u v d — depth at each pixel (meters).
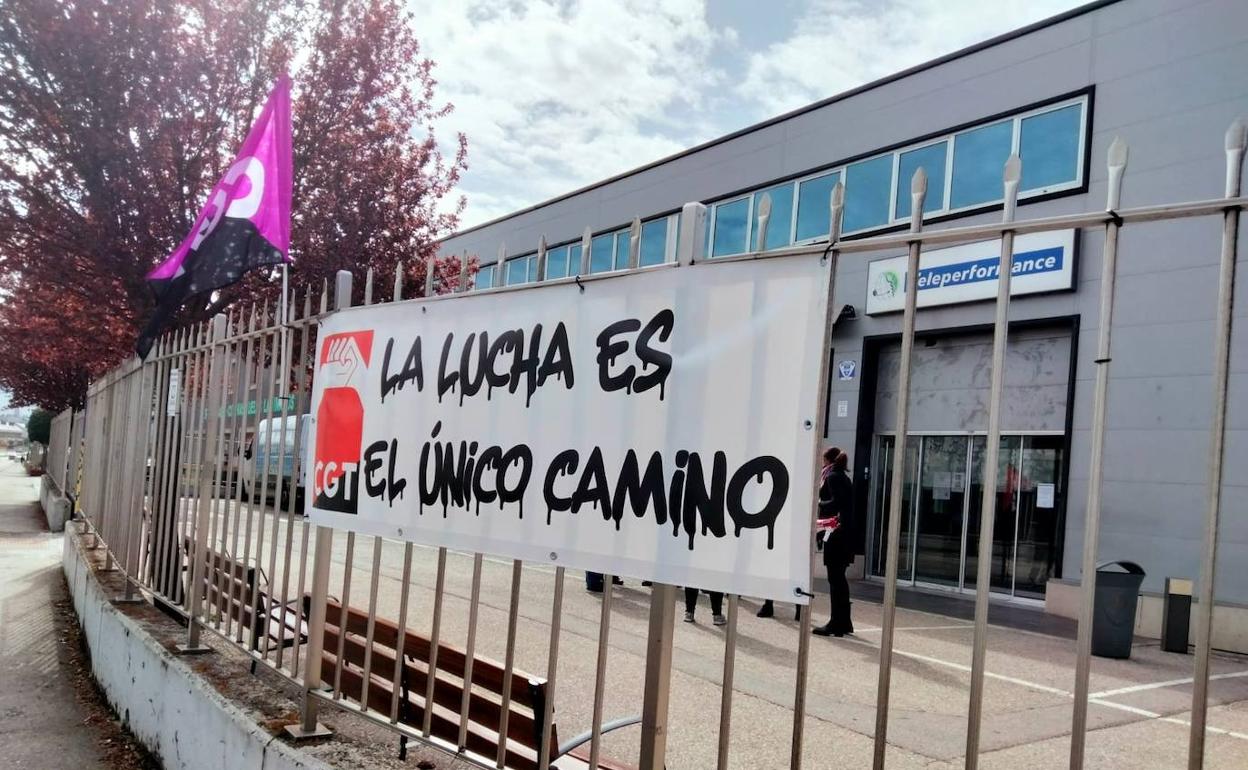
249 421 4.23
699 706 5.18
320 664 3.34
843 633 7.84
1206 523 1.53
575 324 2.59
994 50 12.10
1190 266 10.01
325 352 3.69
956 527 12.70
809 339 2.03
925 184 1.90
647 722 2.31
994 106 12.05
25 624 7.48
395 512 3.14
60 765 4.25
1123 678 6.77
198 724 3.79
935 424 13.08
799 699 1.99
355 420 3.43
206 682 3.85
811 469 1.99
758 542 2.07
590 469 2.48
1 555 12.02
